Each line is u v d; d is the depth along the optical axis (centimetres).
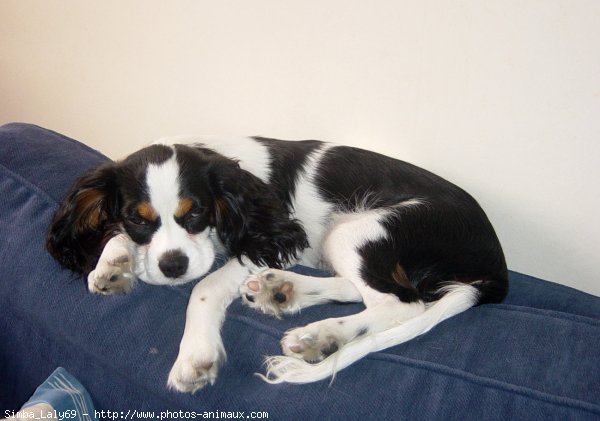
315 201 83
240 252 78
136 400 67
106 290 68
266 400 61
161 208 71
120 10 101
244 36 92
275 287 72
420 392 60
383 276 76
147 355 65
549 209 83
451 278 76
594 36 72
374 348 64
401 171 83
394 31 81
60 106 119
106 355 65
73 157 79
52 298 69
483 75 79
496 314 70
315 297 75
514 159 82
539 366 61
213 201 76
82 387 69
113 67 108
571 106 76
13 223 73
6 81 124
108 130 116
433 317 67
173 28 98
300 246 82
